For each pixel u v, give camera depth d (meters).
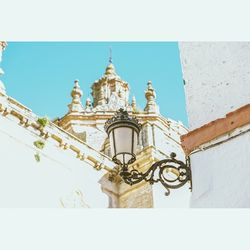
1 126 13.33
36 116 14.52
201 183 4.09
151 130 18.88
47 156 14.48
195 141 4.25
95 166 16.20
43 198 13.53
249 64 4.34
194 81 4.68
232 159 3.95
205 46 4.77
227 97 4.34
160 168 4.68
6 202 12.36
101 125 25.09
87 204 15.14
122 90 30.80
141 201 16.03
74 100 26.19
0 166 12.75
